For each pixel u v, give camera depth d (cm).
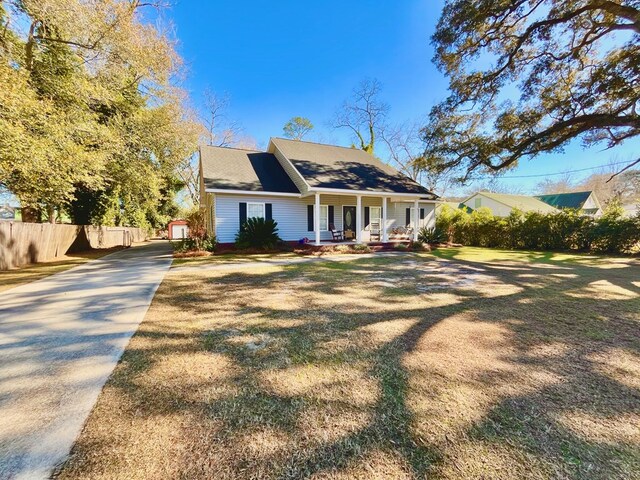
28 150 730
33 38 950
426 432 181
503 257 1126
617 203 1415
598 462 157
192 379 246
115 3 1002
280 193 1305
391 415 198
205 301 494
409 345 317
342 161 1599
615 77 911
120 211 2244
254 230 1232
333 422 191
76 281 675
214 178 1273
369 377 250
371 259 1042
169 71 1348
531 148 1150
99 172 1165
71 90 1002
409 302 488
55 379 246
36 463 156
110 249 1692
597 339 334
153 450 166
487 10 927
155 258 1146
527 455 162
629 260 1045
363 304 477
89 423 190
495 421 192
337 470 152
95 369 264
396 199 1527
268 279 677
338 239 1462
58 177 869
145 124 1484
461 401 214
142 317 412
